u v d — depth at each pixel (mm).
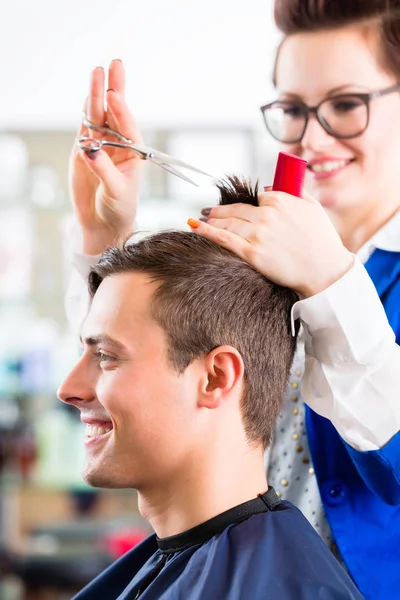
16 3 4281
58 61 4336
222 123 4336
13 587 3617
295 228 1264
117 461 1239
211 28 4266
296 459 1572
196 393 1235
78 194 1740
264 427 1303
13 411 4027
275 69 1681
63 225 4402
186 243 1276
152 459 1231
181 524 1255
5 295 4371
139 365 1222
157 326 1224
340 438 1491
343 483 1492
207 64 4293
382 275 1542
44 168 4426
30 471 3836
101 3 4273
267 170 4324
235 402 1258
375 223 1623
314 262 1272
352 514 1476
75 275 1816
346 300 1284
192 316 1229
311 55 1581
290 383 1569
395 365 1318
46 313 4379
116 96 1578
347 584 1210
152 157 1491
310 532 1252
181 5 4254
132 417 1220
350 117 1567
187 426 1229
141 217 4207
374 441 1336
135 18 4273
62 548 3709
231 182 1354
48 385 4039
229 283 1260
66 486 3830
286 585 1155
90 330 1263
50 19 4297
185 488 1245
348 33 1564
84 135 1680
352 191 1604
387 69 1569
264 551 1186
